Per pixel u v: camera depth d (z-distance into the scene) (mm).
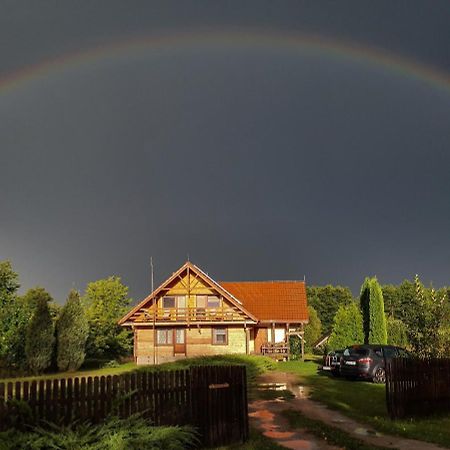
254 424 13750
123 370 33781
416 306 19984
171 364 27000
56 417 9227
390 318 39781
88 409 9539
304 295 46969
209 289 41281
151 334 40906
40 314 32250
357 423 13938
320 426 13273
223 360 27500
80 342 33500
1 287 35500
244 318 40250
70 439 8555
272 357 41438
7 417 8867
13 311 34062
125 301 48375
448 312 19375
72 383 9695
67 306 33781
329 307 93312
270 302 46219
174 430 9453
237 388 11750
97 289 46906
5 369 30984
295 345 49031
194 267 41312
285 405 16875
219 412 11297
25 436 8477
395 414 14242
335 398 18359
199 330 40781
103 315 45094
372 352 24172
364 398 18438
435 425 13695
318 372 29062
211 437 11062
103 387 9758
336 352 26422
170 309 40594
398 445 11500
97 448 8625
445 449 11203
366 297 37188
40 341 31812
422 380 15055
